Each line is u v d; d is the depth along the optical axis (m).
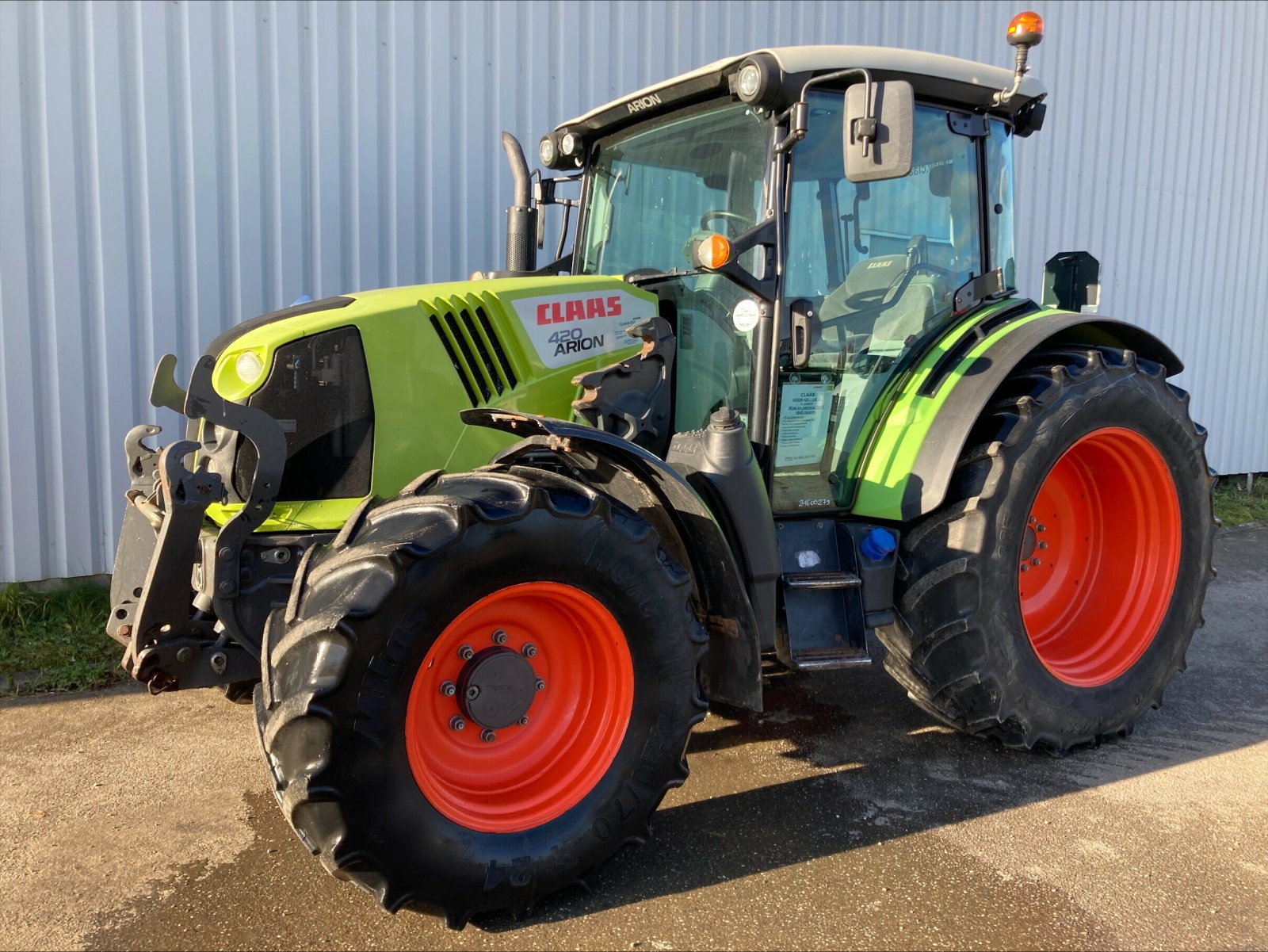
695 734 3.25
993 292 3.33
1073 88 6.77
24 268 4.15
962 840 2.50
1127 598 3.25
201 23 4.30
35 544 4.29
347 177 4.69
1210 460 7.98
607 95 5.29
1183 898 2.21
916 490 2.85
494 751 2.25
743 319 2.80
